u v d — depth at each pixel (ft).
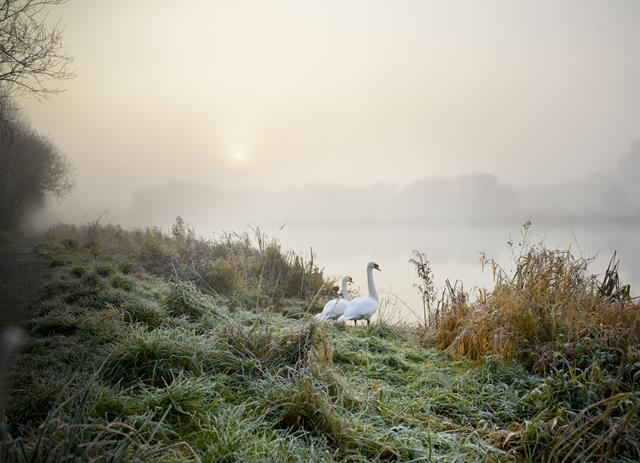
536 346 19.52
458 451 13.37
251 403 14.42
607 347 18.47
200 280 34.86
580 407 15.64
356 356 20.83
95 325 20.12
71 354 17.52
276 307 34.47
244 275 38.55
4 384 15.33
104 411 12.96
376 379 18.67
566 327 20.16
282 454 11.86
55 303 24.31
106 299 24.76
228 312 25.27
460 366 20.93
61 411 12.22
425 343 24.90
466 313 25.18
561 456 13.56
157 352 16.39
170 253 42.93
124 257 41.81
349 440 13.33
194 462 11.29
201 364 16.26
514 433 14.34
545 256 24.73
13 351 18.81
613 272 26.07
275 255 43.14
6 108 62.85
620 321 20.59
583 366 18.12
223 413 13.41
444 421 15.39
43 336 20.66
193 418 13.16
